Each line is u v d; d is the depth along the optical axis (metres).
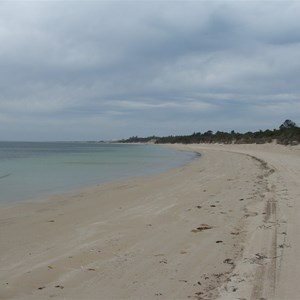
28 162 35.22
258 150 53.16
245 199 11.05
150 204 10.97
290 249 6.07
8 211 10.48
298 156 33.62
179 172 22.38
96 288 4.79
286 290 4.57
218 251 6.23
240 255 5.95
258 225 7.71
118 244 6.74
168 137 193.38
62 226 8.45
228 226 7.90
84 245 6.74
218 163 29.66
